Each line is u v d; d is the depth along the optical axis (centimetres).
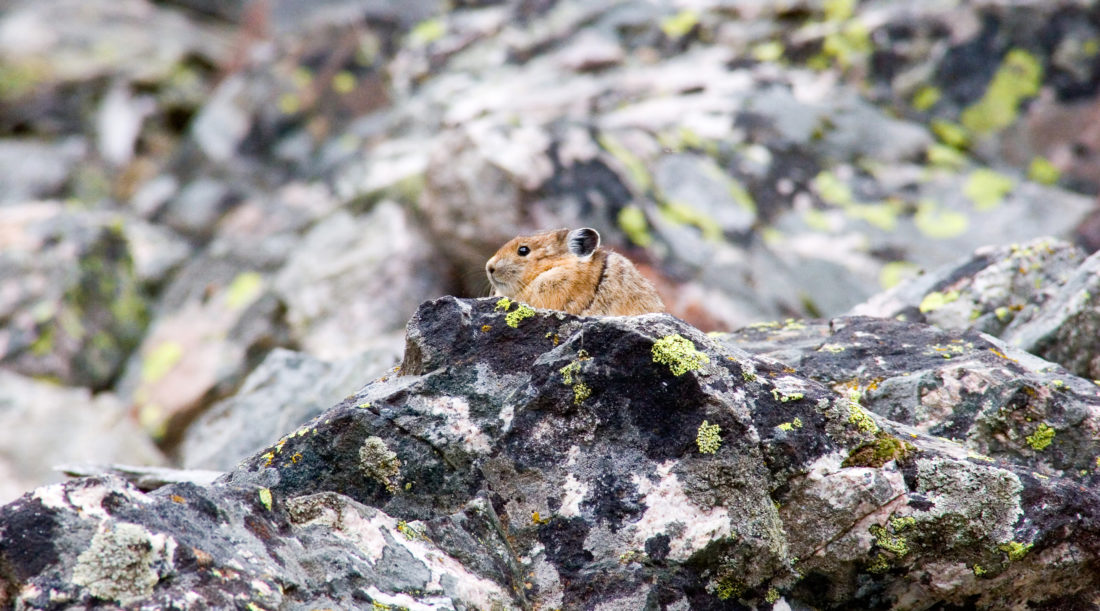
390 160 1922
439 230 1639
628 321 558
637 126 1734
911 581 533
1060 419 619
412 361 601
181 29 2838
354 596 454
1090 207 1608
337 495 498
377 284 1667
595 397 548
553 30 2064
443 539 504
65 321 1678
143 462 1401
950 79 1800
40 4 2814
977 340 730
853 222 1611
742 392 541
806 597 537
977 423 629
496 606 488
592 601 517
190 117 2577
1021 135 1741
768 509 524
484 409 564
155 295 1891
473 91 1992
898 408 648
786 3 1944
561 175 1586
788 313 1494
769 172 1675
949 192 1661
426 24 2212
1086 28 1767
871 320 780
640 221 1552
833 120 1759
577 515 534
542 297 920
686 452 532
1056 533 518
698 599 522
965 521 520
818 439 535
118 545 419
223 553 439
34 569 413
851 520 523
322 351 1576
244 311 1694
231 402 1039
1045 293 852
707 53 1917
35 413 1398
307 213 1905
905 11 1864
